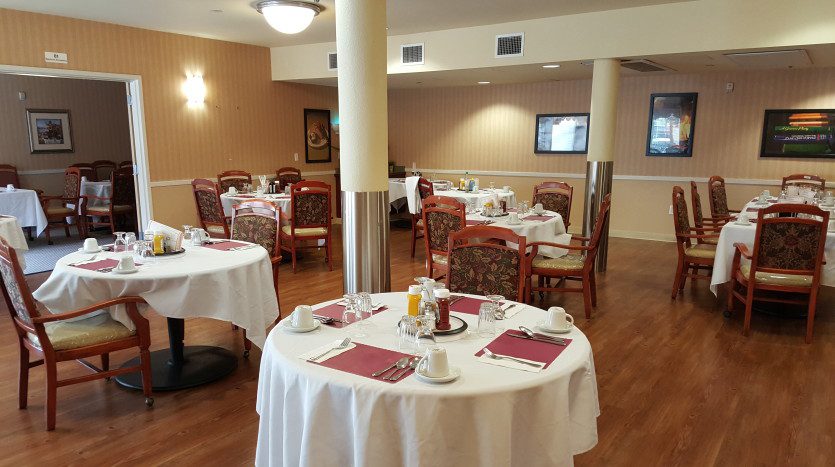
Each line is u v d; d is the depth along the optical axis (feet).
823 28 15.17
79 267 10.06
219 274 9.98
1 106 27.27
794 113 22.44
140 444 8.73
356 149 11.13
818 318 14.89
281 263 21.24
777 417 9.64
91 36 20.24
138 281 9.52
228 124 25.20
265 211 13.35
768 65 20.65
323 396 5.72
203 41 23.79
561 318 7.11
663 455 8.52
